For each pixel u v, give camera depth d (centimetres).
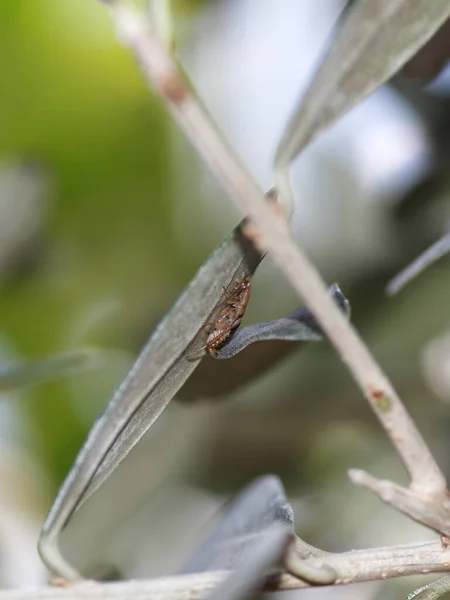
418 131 37
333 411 43
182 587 19
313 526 40
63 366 28
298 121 18
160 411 19
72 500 19
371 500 40
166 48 17
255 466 43
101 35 37
